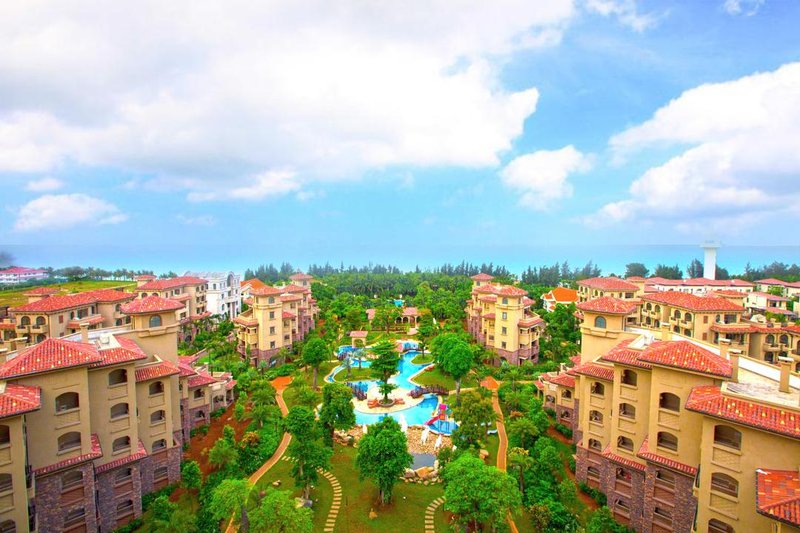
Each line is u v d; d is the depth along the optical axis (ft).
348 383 245.24
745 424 87.20
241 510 109.29
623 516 125.08
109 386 121.49
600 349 155.74
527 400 188.44
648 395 120.37
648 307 299.17
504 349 277.03
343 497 138.10
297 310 314.14
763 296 359.87
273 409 183.73
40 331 240.53
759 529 87.04
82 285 519.60
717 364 103.55
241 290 465.06
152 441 138.21
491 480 107.76
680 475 107.96
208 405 185.37
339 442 174.40
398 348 318.86
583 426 142.41
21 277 645.92
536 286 572.51
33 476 101.50
